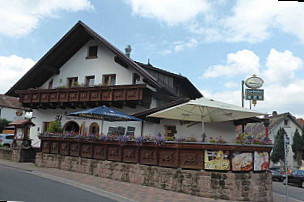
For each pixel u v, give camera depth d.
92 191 9.86
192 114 13.73
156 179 10.92
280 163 33.78
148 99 16.70
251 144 10.34
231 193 9.74
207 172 9.99
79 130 19.02
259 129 36.47
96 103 17.33
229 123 16.84
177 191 10.30
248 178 10.08
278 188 18.83
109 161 12.66
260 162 10.64
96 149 13.34
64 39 18.91
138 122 16.91
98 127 18.33
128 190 10.09
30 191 8.65
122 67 18.06
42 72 20.84
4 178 10.88
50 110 20.94
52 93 18.91
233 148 10.12
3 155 19.08
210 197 9.78
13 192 8.24
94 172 13.07
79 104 18.17
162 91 17.12
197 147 10.23
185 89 24.27
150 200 8.72
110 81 18.62
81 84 18.67
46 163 15.36
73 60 20.34
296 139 31.84
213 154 10.11
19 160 17.78
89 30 17.89
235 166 10.09
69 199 8.02
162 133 16.42
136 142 11.67
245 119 16.56
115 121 17.16
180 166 10.51
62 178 11.98
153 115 13.47
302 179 20.92
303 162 31.53
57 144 15.12
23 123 18.56
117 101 16.31
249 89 20.38
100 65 19.03
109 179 12.27
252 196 10.01
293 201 11.75
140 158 11.66
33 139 21.11
